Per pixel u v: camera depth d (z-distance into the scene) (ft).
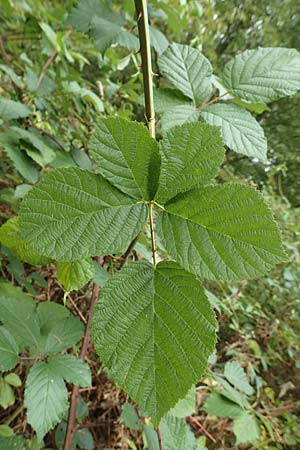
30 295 1.72
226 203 0.52
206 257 0.52
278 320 3.27
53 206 0.53
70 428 1.11
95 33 1.35
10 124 1.54
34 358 1.07
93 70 2.99
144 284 0.53
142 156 0.54
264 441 2.37
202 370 0.49
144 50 0.67
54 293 1.92
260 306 3.24
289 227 4.14
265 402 2.71
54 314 1.26
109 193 0.54
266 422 2.00
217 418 2.29
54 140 1.59
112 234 0.53
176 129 0.55
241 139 0.78
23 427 1.66
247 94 0.81
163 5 1.71
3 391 1.43
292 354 3.09
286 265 3.78
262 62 0.83
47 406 0.93
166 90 0.83
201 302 0.51
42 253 0.52
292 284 3.64
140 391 0.49
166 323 0.51
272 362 3.16
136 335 0.51
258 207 0.51
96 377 1.86
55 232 0.52
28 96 1.88
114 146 0.54
